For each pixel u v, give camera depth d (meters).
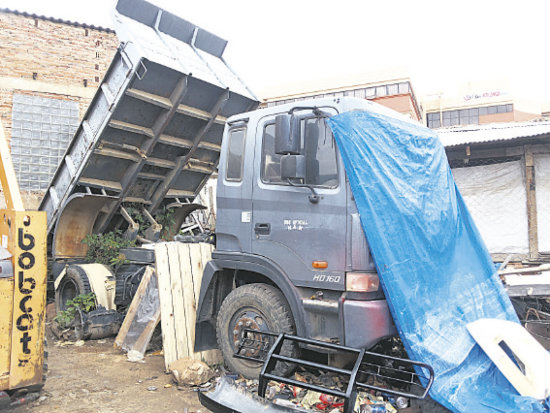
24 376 3.67
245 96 7.31
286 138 3.87
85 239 7.04
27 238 3.69
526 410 3.12
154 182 7.61
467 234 4.88
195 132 7.24
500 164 9.33
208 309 5.04
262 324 4.38
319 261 3.98
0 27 11.40
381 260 3.61
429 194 4.29
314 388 3.30
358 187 3.75
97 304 6.32
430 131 4.93
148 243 7.33
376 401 3.83
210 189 13.18
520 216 9.16
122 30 6.08
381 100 38.59
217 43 7.68
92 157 6.59
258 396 3.37
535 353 3.59
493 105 52.72
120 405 4.10
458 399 3.27
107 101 6.24
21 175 11.51
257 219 4.51
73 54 12.18
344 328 3.71
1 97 11.41
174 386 4.57
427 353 3.49
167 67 6.05
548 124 9.41
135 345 5.64
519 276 5.60
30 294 3.70
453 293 4.20
